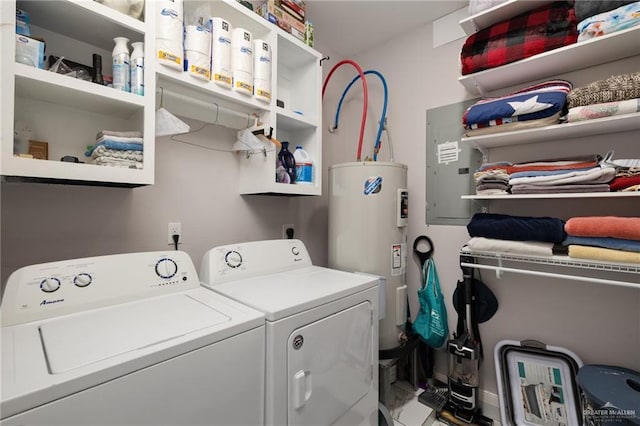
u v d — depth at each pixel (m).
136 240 1.29
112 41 1.13
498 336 1.73
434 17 1.99
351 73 2.46
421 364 1.97
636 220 1.08
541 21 1.34
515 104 1.35
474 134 1.52
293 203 2.04
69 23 1.01
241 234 1.71
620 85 1.15
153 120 1.06
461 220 1.88
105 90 0.95
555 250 1.28
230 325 0.81
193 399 0.72
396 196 1.75
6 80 0.77
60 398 0.54
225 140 1.62
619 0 1.14
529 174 1.36
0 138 0.76
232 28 1.38
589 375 1.28
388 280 1.72
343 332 1.17
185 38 1.19
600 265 1.17
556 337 1.56
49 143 1.03
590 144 1.44
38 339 0.70
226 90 1.30
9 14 0.78
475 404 1.66
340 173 1.81
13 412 0.49
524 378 1.61
